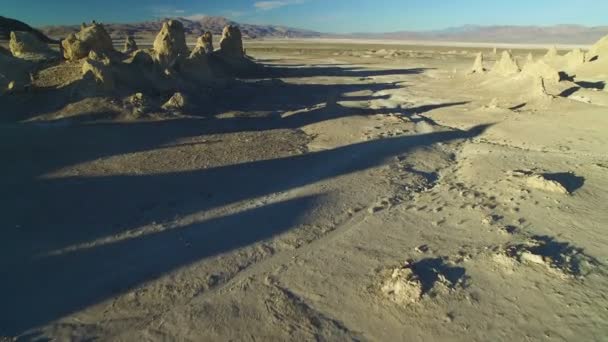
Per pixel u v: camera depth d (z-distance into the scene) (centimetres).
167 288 684
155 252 791
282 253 793
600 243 778
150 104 1916
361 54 8238
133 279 707
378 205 1002
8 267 728
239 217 941
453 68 5197
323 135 1684
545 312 593
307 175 1220
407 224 897
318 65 5522
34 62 2377
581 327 561
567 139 1544
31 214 919
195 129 1702
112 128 1616
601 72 3000
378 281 684
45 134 1499
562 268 690
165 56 2777
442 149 1516
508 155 1385
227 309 629
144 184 1112
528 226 853
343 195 1065
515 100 2377
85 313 625
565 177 1115
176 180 1150
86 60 1978
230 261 764
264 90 2969
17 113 1742
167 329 589
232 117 1967
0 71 2064
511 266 701
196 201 1022
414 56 7712
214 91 2623
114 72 2075
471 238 815
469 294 637
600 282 657
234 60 4075
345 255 775
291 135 1675
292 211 972
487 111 2155
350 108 2216
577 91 2372
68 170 1187
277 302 643
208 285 693
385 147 1508
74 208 957
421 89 3269
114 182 1114
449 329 567
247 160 1338
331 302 638
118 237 841
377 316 601
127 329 591
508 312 595
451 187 1108
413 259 744
